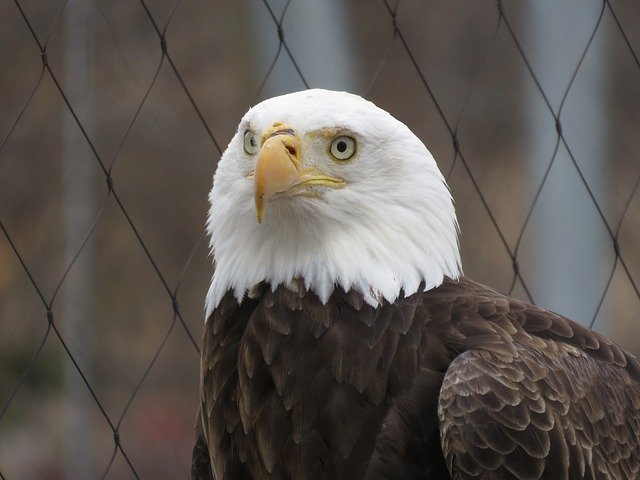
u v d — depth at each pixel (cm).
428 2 2842
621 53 2753
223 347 1227
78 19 2205
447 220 1251
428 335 1181
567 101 2009
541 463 1103
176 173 2538
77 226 2261
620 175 2588
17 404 2381
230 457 1206
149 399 2512
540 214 2031
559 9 2005
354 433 1145
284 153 1191
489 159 2648
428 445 1142
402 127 1244
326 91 1248
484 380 1122
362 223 1219
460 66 2769
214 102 2552
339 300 1199
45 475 2330
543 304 2020
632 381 1248
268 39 2194
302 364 1175
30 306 2350
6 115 2442
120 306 2534
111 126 2428
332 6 2012
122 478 2345
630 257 2581
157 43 2448
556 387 1149
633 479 1198
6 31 2452
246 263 1235
